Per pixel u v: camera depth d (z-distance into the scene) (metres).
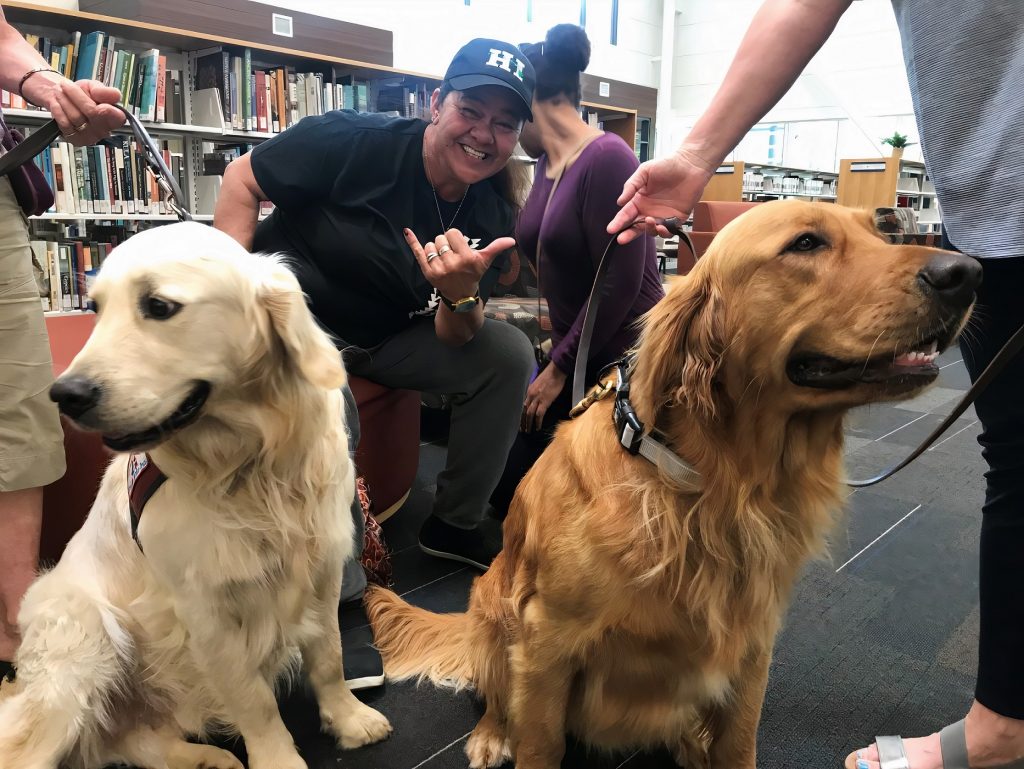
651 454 1.14
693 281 1.15
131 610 1.36
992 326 1.17
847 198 9.68
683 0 11.72
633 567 1.14
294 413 1.27
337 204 2.09
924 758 1.36
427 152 2.13
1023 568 1.18
